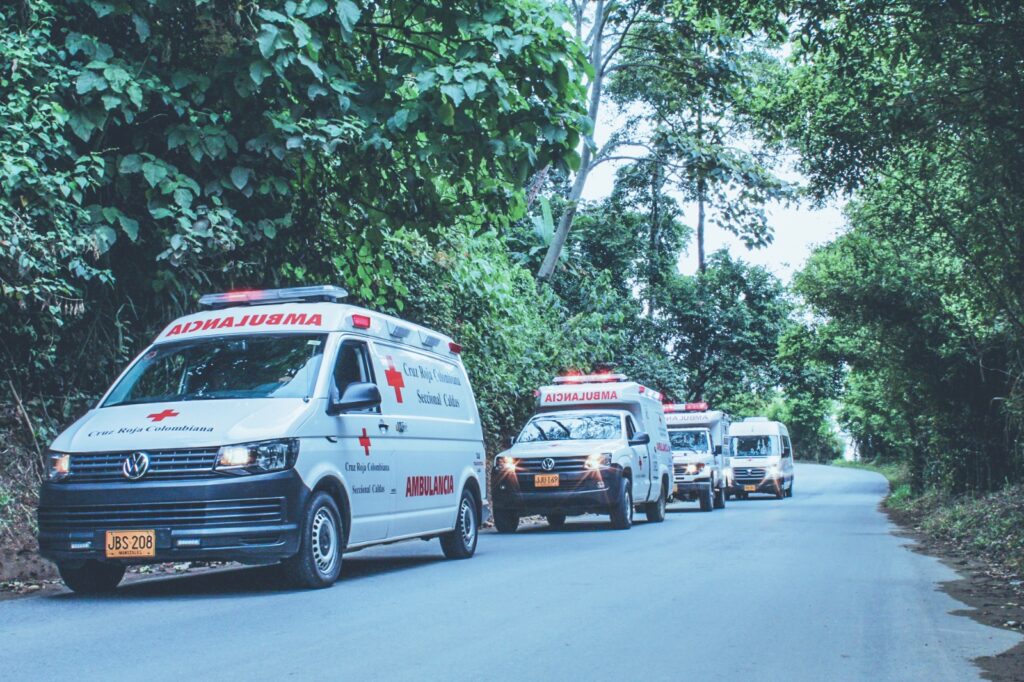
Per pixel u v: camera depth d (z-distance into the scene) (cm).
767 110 1867
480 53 1098
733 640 666
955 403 2372
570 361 2528
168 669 566
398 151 1212
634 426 1953
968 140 1444
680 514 2439
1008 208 1420
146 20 1094
